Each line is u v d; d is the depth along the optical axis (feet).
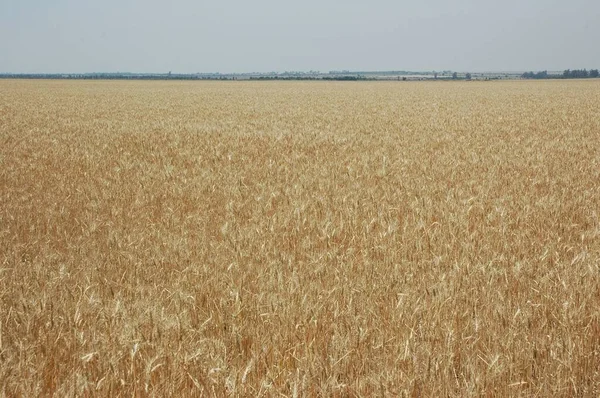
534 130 74.23
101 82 390.21
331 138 64.18
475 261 20.15
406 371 12.15
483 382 11.73
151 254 21.35
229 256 20.89
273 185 35.76
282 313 15.10
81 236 23.97
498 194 33.24
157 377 12.04
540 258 20.15
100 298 16.80
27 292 16.80
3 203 30.48
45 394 11.51
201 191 33.78
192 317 15.30
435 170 41.65
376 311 15.44
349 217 26.91
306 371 11.89
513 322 14.47
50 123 84.84
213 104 143.74
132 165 43.57
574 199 31.42
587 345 13.43
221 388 11.57
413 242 22.57
